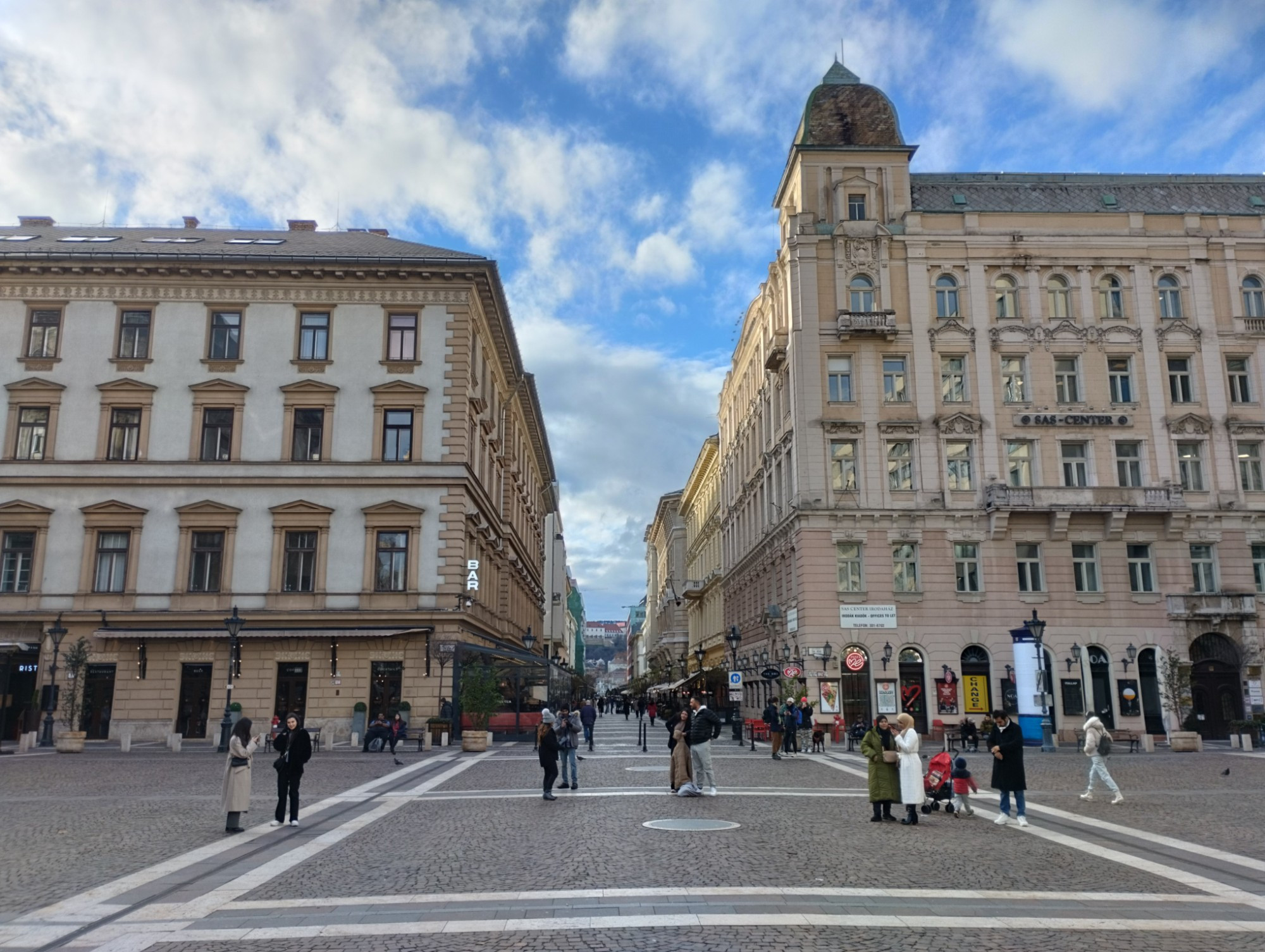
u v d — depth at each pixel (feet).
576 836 47.83
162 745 120.98
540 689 192.34
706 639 270.05
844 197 147.84
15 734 127.75
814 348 142.72
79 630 127.24
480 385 152.35
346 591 127.44
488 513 157.89
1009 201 155.22
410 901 33.73
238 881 37.52
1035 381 143.74
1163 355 145.48
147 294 136.05
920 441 140.56
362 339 135.13
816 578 135.74
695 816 54.90
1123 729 127.54
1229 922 31.22
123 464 130.52
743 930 29.55
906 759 53.21
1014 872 39.14
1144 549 140.87
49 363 134.00
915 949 27.66
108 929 30.30
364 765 90.79
